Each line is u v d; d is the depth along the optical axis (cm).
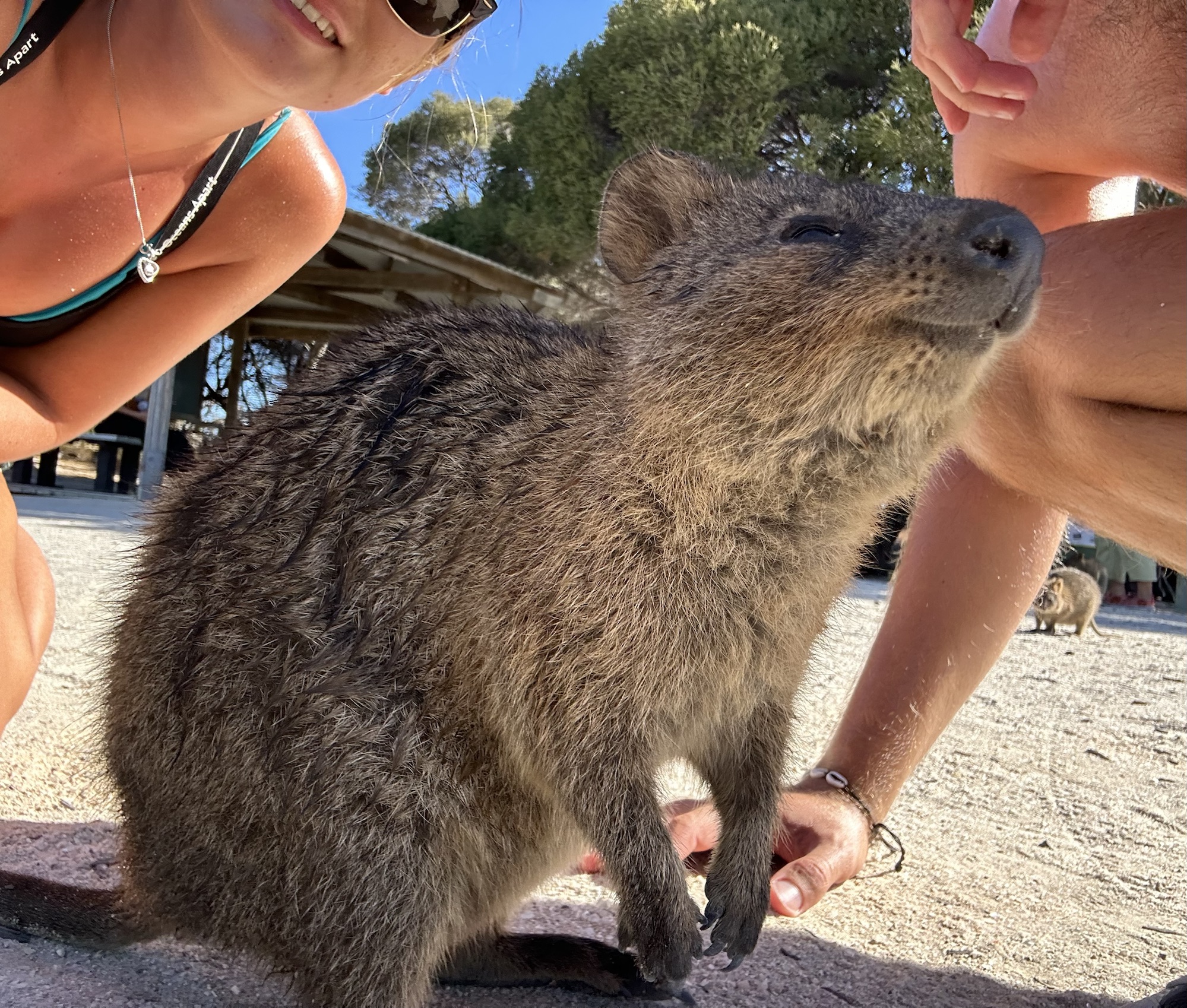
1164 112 50
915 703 60
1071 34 52
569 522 45
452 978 51
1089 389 50
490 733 46
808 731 88
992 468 58
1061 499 57
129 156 47
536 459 47
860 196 47
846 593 51
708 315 46
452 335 52
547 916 57
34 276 50
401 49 39
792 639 48
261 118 45
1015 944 52
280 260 54
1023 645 161
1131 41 50
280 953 46
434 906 46
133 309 53
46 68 44
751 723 50
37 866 53
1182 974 48
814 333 44
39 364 54
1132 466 51
